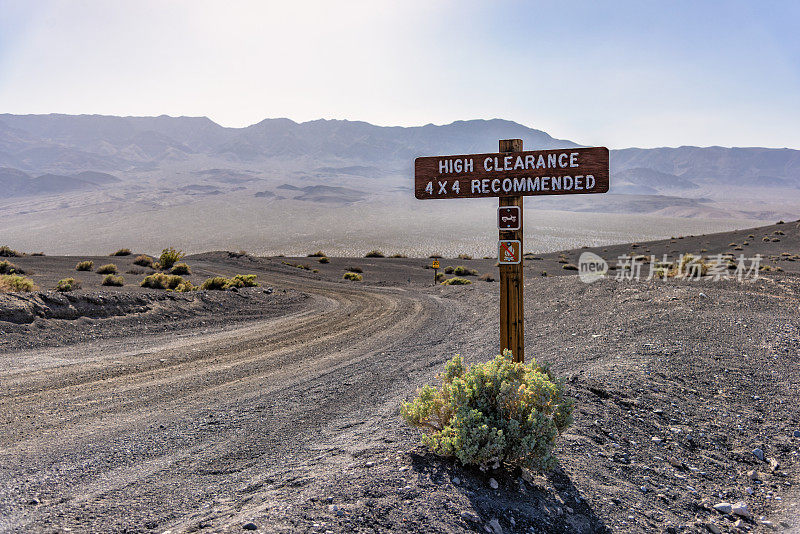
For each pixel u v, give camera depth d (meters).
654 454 6.40
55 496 4.74
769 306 16.47
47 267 39.03
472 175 6.45
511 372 5.22
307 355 13.59
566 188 6.14
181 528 3.98
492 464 4.95
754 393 8.83
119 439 6.60
